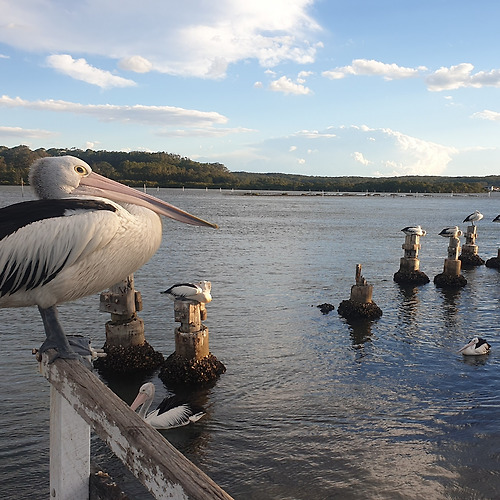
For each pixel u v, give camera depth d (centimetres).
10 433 893
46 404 1002
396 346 1455
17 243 302
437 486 773
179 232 4547
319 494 755
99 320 1620
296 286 2253
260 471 814
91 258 319
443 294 2230
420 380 1198
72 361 277
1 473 785
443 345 1473
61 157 384
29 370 1170
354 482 783
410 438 920
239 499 748
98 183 383
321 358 1338
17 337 1413
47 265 306
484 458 852
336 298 2033
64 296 325
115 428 222
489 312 1911
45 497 735
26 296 315
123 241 329
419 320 1762
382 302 2042
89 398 240
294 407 1041
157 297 1973
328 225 5703
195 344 1155
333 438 916
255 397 1087
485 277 2714
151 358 1232
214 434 928
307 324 1655
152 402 1074
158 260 2920
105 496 264
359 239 4253
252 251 3388
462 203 13612
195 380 1142
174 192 18100
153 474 200
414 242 2466
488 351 1401
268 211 8344
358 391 1128
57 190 371
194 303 1162
